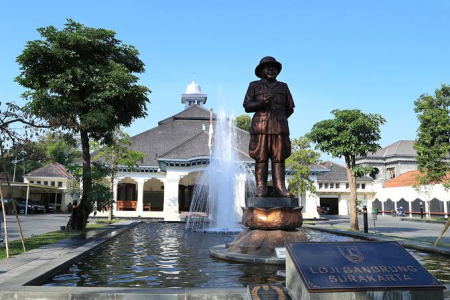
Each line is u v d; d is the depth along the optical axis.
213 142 29.50
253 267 8.48
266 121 10.48
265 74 10.66
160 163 30.91
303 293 4.61
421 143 30.20
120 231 16.89
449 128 28.53
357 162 58.84
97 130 18.23
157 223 25.50
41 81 16.77
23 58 15.73
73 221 17.52
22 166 49.34
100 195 17.19
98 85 16.48
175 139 41.56
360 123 18.52
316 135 19.72
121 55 18.72
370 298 4.47
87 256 10.19
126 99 17.98
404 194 45.41
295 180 30.00
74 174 17.88
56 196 45.19
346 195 50.66
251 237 9.84
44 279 7.11
